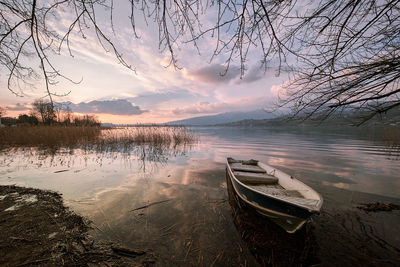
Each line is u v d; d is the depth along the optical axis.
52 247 2.75
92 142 13.59
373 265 2.56
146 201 4.48
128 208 4.10
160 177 6.43
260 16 1.75
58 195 4.66
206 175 6.77
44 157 9.19
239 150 13.17
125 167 7.66
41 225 3.30
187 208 4.16
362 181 6.22
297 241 3.03
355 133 30.83
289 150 13.18
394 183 5.99
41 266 2.40
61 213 3.76
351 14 1.83
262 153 11.94
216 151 12.66
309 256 2.70
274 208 3.21
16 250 2.64
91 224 3.43
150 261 2.59
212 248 2.88
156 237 3.11
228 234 3.22
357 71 1.96
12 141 13.50
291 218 2.99
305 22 1.95
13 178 5.96
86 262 2.51
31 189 5.01
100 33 1.56
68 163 8.08
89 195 4.72
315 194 3.22
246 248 2.87
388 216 3.83
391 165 8.49
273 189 4.13
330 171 7.53
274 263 2.57
